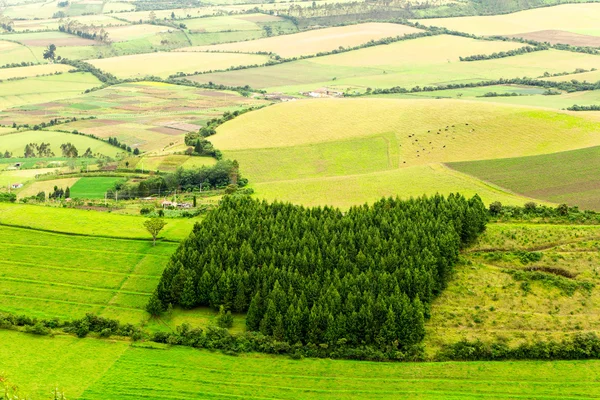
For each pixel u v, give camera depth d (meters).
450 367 125.81
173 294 146.88
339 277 144.62
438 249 150.25
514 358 128.62
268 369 125.44
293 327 132.38
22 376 121.06
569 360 127.88
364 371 124.75
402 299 134.12
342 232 160.12
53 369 124.06
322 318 133.25
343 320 132.00
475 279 151.00
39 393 116.12
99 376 122.44
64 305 149.50
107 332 136.38
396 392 118.62
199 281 147.38
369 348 129.62
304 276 146.38
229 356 129.50
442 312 141.50
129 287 156.00
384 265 146.75
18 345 131.88
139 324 141.88
